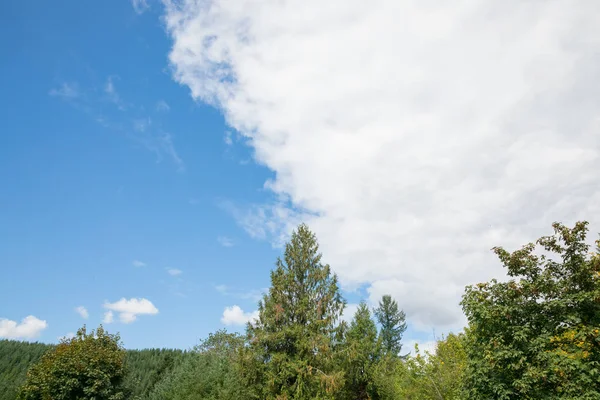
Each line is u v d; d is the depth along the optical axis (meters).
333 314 24.47
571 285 12.91
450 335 20.05
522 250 13.98
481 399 12.67
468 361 13.73
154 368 41.41
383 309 63.75
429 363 19.33
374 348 41.28
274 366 22.08
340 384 21.98
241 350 22.80
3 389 34.22
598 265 12.15
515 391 12.07
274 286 24.56
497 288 13.74
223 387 22.84
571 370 11.13
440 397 17.95
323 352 22.56
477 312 13.24
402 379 21.75
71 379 21.88
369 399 34.47
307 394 21.50
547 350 12.09
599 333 11.31
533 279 13.51
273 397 21.50
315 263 26.44
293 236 27.11
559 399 11.12
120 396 23.11
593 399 10.55
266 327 23.50
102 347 24.69
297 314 24.08
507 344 12.67
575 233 13.20
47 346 46.09
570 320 12.15
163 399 28.03
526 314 13.00
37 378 22.66
